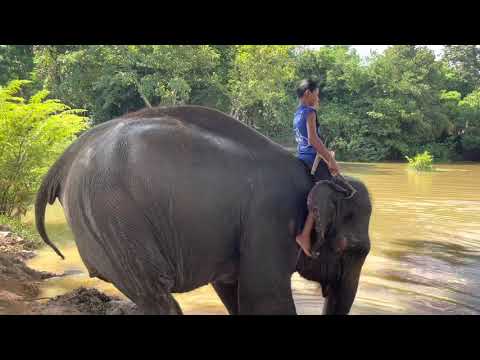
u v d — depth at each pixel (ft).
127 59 85.30
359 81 119.24
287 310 11.96
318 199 11.85
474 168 93.56
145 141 11.21
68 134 31.14
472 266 22.81
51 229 28.73
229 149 11.90
